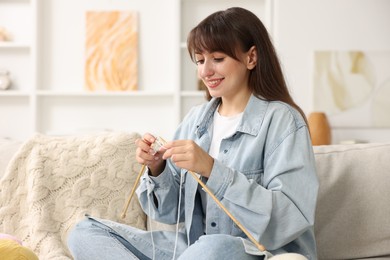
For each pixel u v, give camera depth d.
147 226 1.82
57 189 1.77
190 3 3.92
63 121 3.98
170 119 3.97
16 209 1.77
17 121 4.00
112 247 1.36
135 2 3.96
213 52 1.46
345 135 3.79
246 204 1.28
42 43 3.96
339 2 3.72
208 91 1.68
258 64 1.50
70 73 3.97
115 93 3.82
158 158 1.49
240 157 1.45
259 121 1.46
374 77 3.75
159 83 3.97
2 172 1.87
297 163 1.35
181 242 1.49
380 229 1.64
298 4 3.72
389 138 3.81
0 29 3.89
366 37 3.73
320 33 3.73
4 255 1.21
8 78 3.89
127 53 3.94
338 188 1.67
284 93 1.53
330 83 3.74
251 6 3.91
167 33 3.96
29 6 3.97
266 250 1.25
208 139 1.56
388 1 3.73
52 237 1.68
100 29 3.94
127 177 1.83
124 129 3.98
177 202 1.57
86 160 1.82
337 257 1.65
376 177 1.68
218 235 1.22
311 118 3.51
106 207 1.78
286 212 1.29
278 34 3.72
